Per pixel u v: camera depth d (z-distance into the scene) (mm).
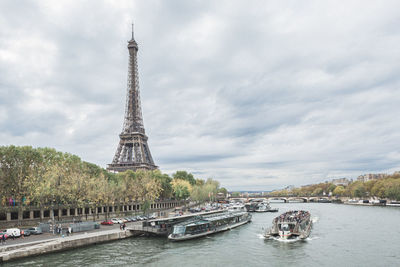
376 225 128750
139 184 156750
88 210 136625
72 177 109938
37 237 80688
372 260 71750
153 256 72688
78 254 72375
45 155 119250
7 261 63719
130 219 118750
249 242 90562
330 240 94125
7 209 104125
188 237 93500
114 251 76438
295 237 97312
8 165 106188
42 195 98375
